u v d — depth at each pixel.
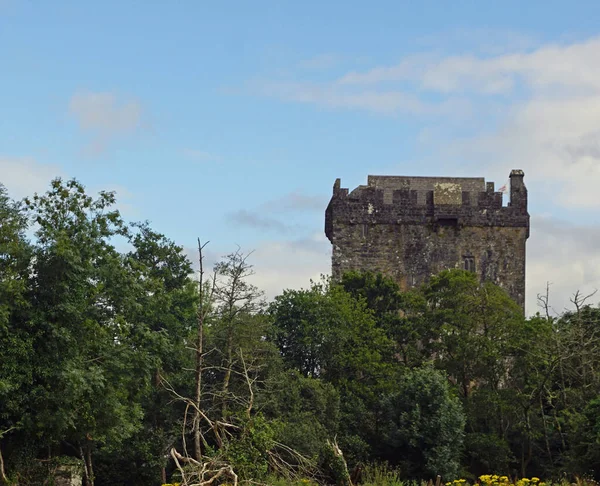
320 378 75.00
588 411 57.59
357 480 51.75
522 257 87.44
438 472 64.06
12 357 46.59
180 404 62.88
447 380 72.12
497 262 87.31
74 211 52.38
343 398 72.31
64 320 49.06
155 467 62.97
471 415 71.50
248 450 42.59
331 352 75.44
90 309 52.34
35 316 47.84
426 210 87.50
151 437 62.44
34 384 48.16
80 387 47.34
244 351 62.53
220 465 40.09
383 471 57.53
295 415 63.97
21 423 46.84
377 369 75.12
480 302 78.75
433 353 80.94
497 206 87.62
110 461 63.97
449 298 79.38
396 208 87.38
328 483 50.91
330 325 75.94
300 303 76.12
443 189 87.81
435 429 65.62
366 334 77.06
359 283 83.31
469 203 87.50
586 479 50.25
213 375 63.31
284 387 65.50
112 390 51.78
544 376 68.62
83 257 51.41
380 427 70.44
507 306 79.44
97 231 52.97
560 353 65.69
